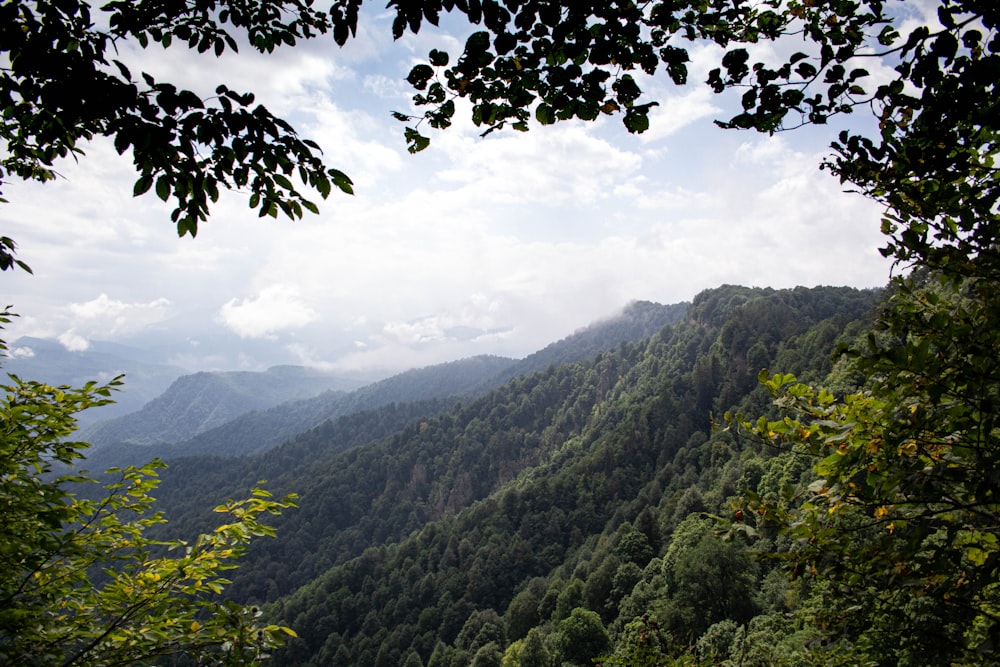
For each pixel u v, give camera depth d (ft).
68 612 14.51
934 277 9.29
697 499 185.57
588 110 8.49
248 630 13.34
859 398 9.02
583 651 122.52
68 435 13.83
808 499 9.57
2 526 11.98
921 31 6.88
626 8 7.70
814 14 8.44
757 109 8.47
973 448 7.38
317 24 9.60
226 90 7.66
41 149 9.88
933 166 7.97
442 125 9.25
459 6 7.40
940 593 8.08
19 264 12.79
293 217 9.41
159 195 8.41
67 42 7.47
